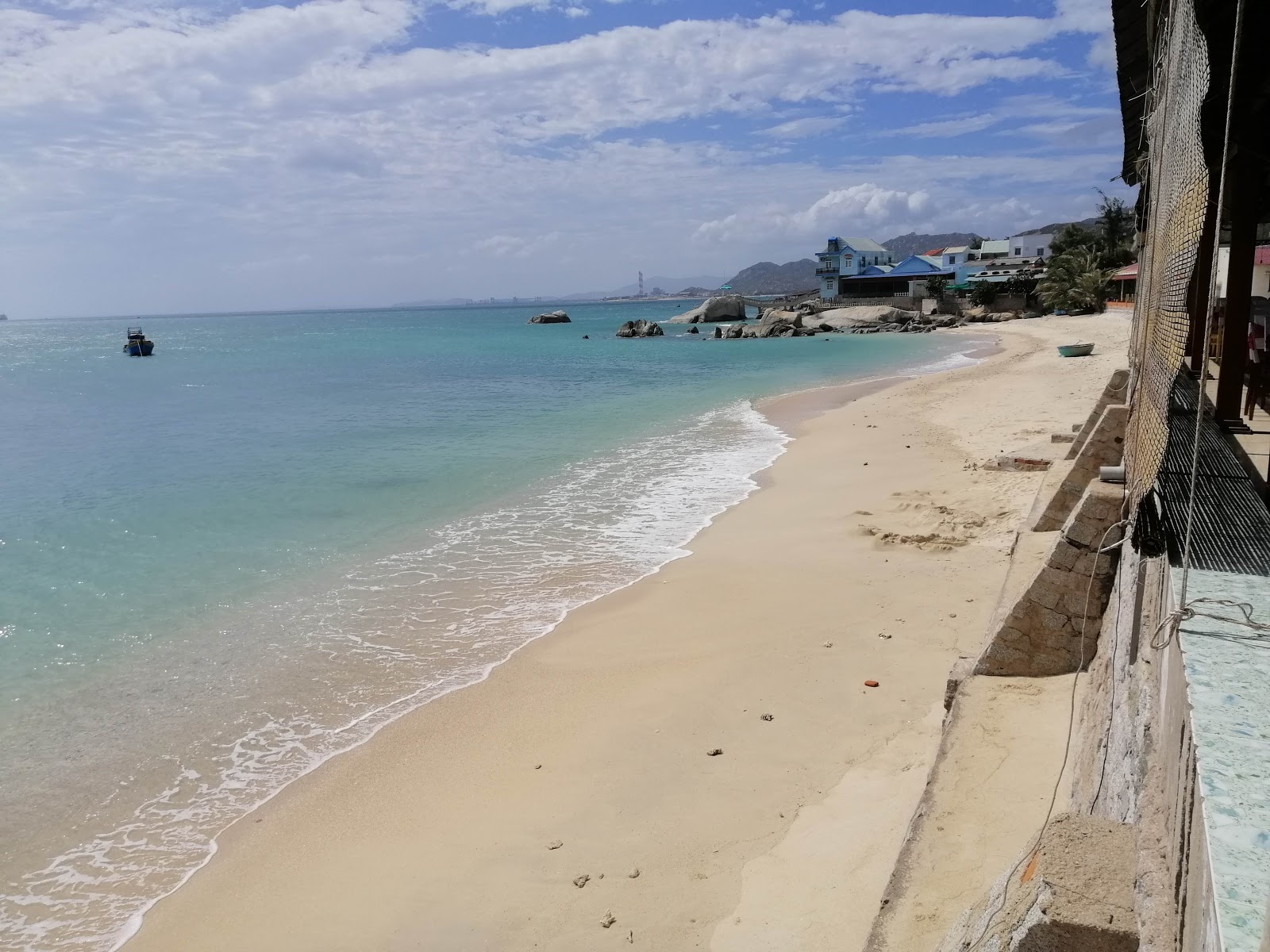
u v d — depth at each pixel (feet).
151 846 23.81
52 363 227.61
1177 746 7.43
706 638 34.17
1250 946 4.25
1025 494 48.32
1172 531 11.61
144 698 31.55
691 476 63.57
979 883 15.71
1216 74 18.51
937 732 25.53
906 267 326.85
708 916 19.49
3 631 37.42
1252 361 29.40
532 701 30.37
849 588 37.55
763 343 231.30
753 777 24.61
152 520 55.11
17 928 21.02
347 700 31.14
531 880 21.39
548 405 108.06
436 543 48.78
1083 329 189.57
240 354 253.24
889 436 74.13
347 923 20.61
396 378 155.33
